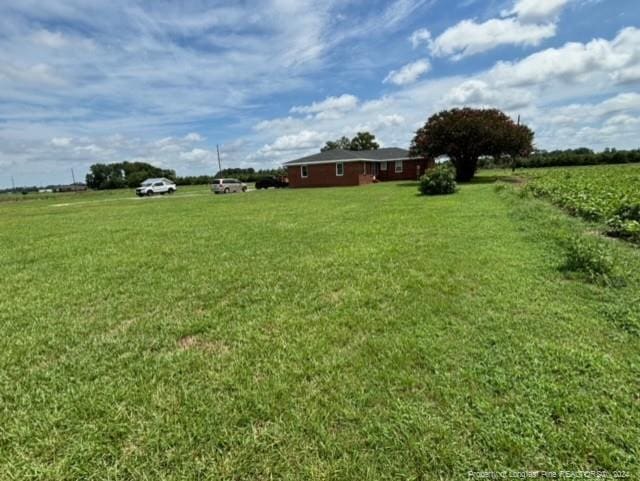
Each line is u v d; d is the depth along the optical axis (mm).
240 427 1989
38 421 2080
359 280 4508
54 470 1723
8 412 2176
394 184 28078
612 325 3004
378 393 2240
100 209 17906
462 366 2484
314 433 1919
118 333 3301
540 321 3123
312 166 31594
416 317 3328
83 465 1749
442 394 2197
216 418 2059
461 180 26516
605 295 3633
